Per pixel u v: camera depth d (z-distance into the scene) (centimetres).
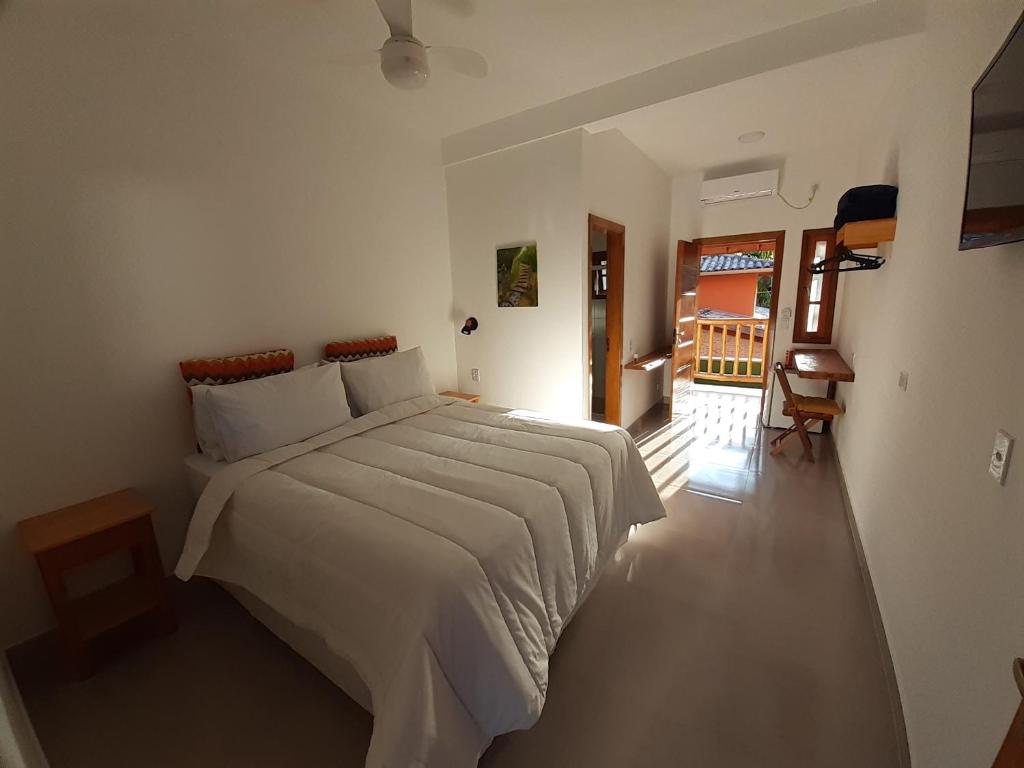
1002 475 97
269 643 188
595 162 318
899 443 182
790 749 137
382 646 122
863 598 201
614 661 170
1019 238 86
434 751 108
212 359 229
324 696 162
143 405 211
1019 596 86
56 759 142
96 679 171
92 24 186
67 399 190
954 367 133
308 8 194
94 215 192
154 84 205
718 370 634
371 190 309
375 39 220
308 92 266
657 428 438
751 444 392
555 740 142
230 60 230
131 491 204
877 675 162
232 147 234
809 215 403
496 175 339
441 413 271
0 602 177
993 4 125
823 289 411
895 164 239
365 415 257
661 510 239
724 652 173
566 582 161
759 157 409
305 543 148
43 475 185
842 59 217
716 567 225
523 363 358
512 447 210
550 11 201
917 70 203
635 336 427
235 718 154
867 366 265
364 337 313
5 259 172
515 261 343
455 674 118
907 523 161
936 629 125
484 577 126
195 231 223
